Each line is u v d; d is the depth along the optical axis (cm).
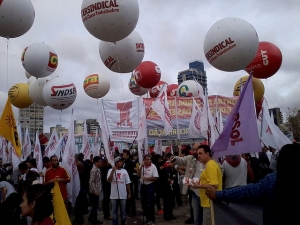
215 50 699
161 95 1034
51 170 797
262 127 960
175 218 935
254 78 964
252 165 795
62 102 1012
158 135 1299
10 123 679
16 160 971
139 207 1170
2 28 692
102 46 864
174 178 1123
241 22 689
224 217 314
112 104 1120
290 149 221
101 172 1020
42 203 278
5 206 518
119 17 651
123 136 1103
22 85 1200
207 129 834
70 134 888
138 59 871
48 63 970
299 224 209
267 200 234
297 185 212
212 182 518
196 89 1503
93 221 920
